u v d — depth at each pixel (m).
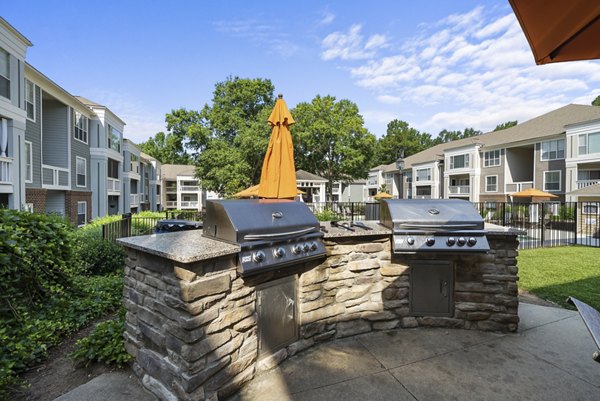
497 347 3.01
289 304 2.81
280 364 2.70
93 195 18.02
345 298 3.23
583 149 19.33
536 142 22.62
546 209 17.86
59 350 2.98
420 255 3.41
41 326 3.14
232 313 2.29
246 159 21.64
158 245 2.35
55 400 2.21
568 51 2.05
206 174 22.92
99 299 4.10
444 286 3.40
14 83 10.95
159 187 38.66
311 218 2.98
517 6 1.70
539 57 2.14
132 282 2.61
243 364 2.38
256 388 2.37
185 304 1.99
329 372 2.59
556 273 6.07
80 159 16.89
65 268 4.16
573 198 19.02
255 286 2.50
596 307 4.12
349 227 3.57
